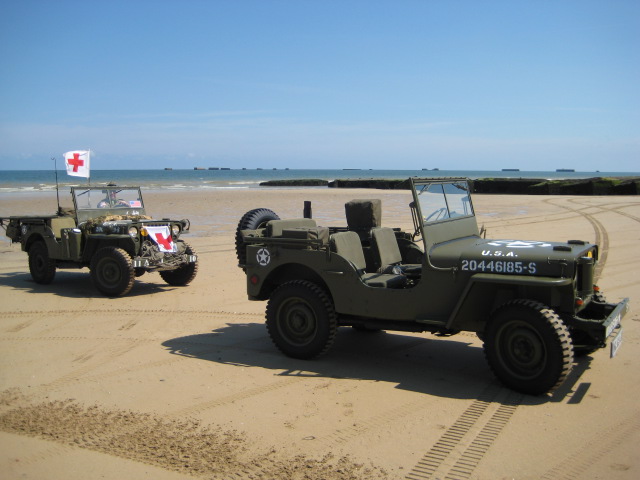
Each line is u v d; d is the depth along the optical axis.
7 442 4.51
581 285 5.46
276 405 5.16
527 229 18.33
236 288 10.59
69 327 7.99
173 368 6.22
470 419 4.79
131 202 12.27
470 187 7.11
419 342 7.21
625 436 4.42
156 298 9.88
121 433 4.63
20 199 32.59
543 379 5.07
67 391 5.59
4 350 6.94
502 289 5.57
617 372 5.80
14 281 11.69
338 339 7.39
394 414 4.92
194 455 4.23
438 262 5.72
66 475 3.99
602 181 40.16
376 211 7.07
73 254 10.79
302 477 3.89
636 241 14.95
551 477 3.86
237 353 6.75
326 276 6.27
